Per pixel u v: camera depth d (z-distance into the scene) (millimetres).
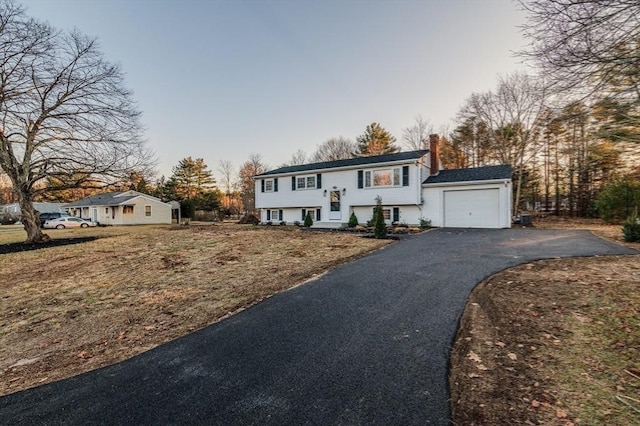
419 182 19625
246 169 53156
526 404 2557
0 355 4234
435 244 11219
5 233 23734
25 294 7230
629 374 2906
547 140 26266
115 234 19609
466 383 2902
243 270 8430
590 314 4266
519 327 4043
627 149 6523
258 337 4176
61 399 2988
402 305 5066
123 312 5664
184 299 6172
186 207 42562
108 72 15898
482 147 32562
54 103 15219
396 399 2707
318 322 4566
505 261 7695
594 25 3912
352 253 9953
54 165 15414
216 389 3004
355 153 44906
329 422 2441
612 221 18422
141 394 2988
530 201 34469
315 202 24062
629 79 4277
